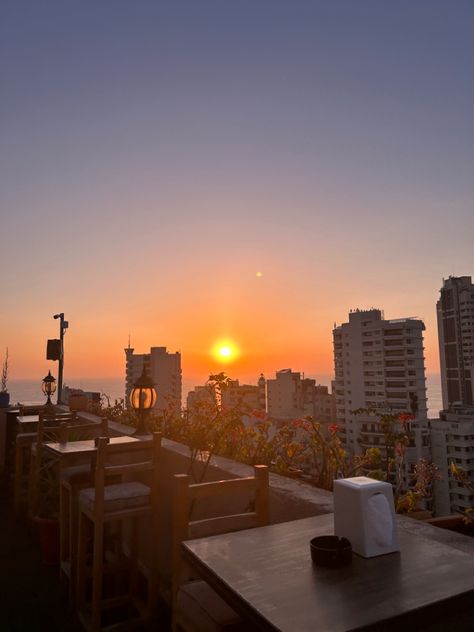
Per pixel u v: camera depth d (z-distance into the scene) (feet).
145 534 13.08
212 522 7.35
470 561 4.71
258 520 7.67
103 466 10.41
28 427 23.32
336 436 10.86
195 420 14.33
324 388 193.26
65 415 19.84
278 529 5.78
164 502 12.50
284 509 8.23
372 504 4.95
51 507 15.92
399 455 9.21
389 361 215.51
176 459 12.32
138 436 16.43
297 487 8.93
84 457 13.12
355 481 5.24
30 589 12.63
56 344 37.81
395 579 4.29
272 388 193.36
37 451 16.76
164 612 11.23
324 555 4.59
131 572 11.43
